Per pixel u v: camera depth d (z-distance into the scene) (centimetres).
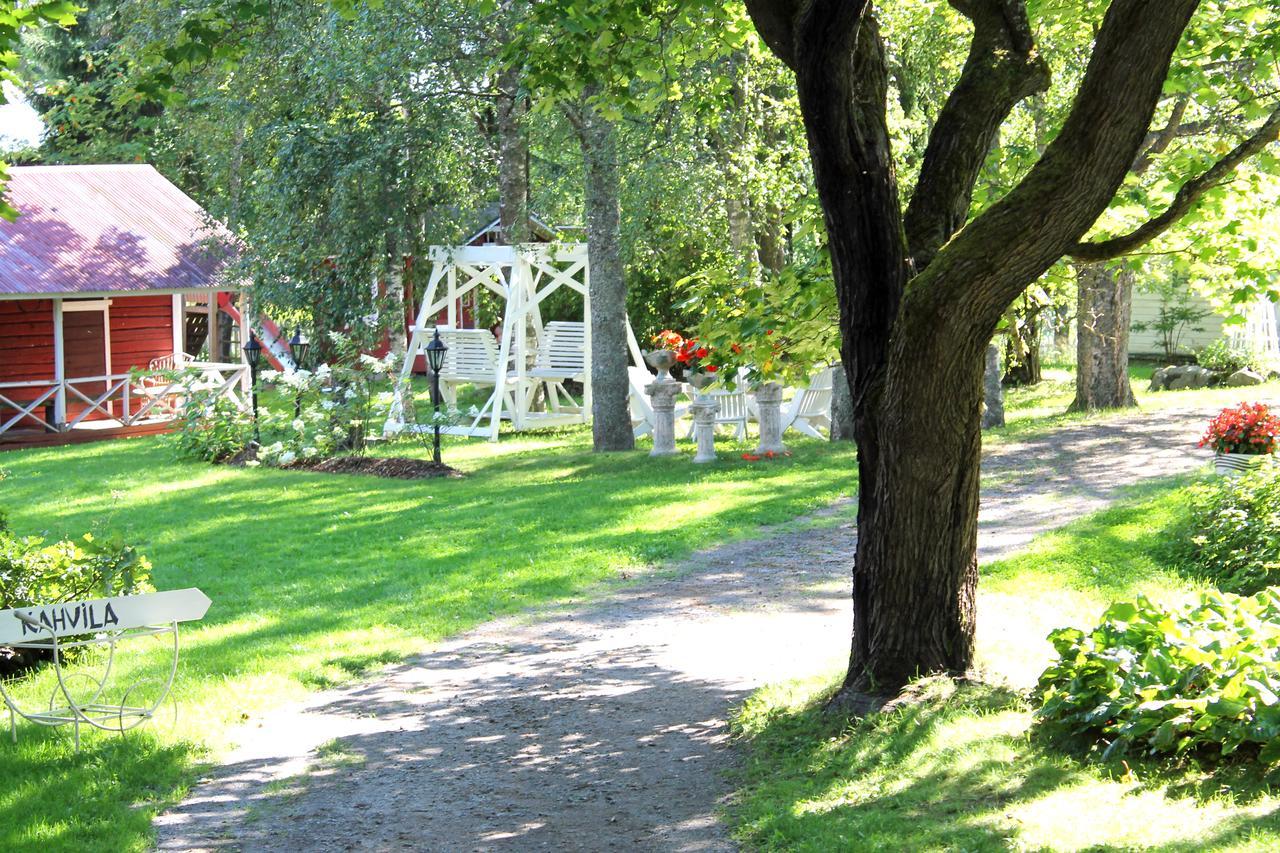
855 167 664
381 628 983
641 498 1527
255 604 1085
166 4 2052
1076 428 1944
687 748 688
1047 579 991
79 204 2622
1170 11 548
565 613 1025
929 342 633
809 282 777
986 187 851
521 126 2183
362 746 716
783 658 858
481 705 789
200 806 627
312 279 2078
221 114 2275
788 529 1316
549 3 775
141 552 1326
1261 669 565
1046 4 943
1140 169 1628
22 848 562
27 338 2491
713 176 1950
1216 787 519
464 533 1366
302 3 1830
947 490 672
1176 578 979
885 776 588
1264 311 2883
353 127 2062
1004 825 505
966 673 689
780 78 1997
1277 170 774
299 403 2038
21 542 914
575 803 616
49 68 3725
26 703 802
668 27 878
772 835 544
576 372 2359
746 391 2041
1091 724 588
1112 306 2159
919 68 2022
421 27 1861
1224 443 1314
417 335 2292
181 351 2652
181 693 809
